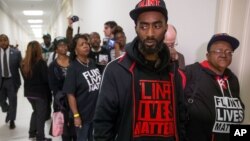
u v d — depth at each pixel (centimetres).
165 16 97
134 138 98
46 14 1349
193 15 197
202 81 142
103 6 416
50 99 305
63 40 246
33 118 310
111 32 297
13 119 359
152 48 96
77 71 200
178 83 109
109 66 103
